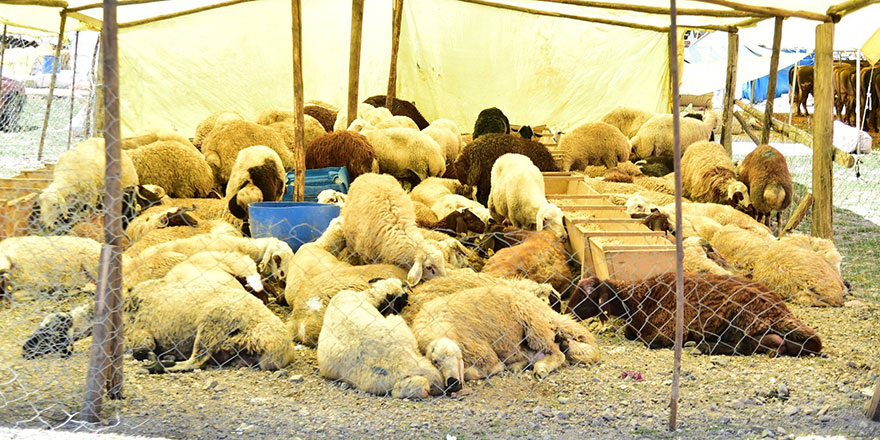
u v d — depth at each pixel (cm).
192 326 530
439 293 593
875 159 1769
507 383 513
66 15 1122
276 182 866
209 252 652
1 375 498
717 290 594
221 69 1498
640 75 1586
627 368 551
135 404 461
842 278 775
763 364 557
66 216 752
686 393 502
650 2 1006
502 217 921
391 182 705
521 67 1603
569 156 1260
